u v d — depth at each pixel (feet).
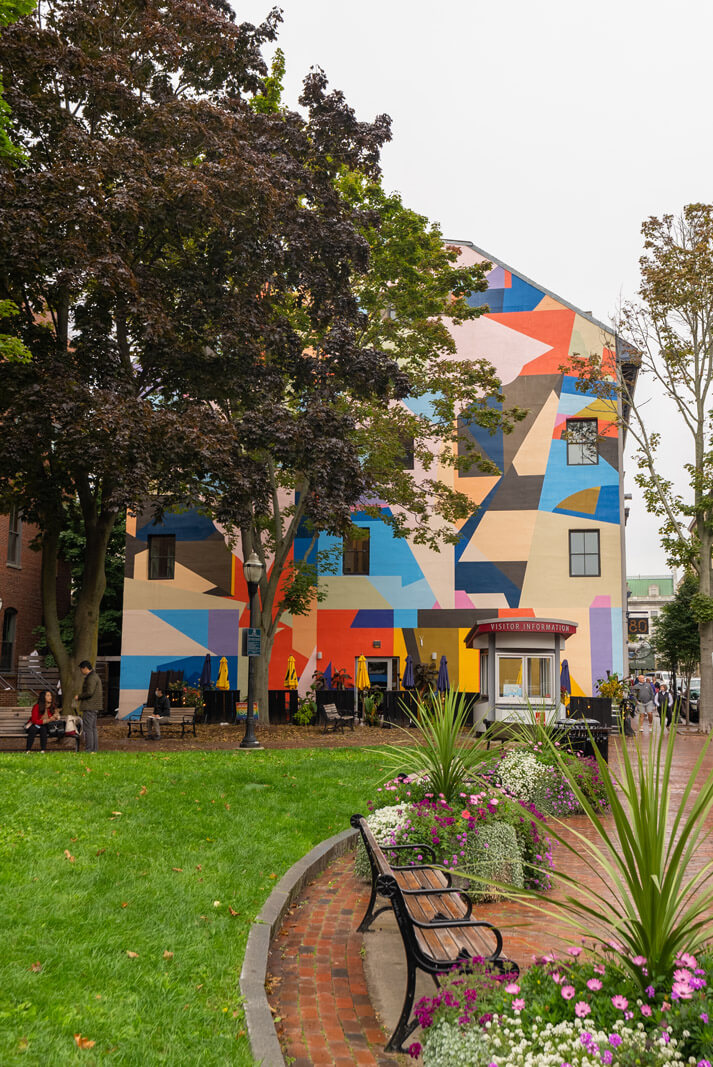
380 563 101.04
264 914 20.01
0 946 16.05
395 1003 16.53
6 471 55.47
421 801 24.70
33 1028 12.96
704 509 98.84
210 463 55.21
